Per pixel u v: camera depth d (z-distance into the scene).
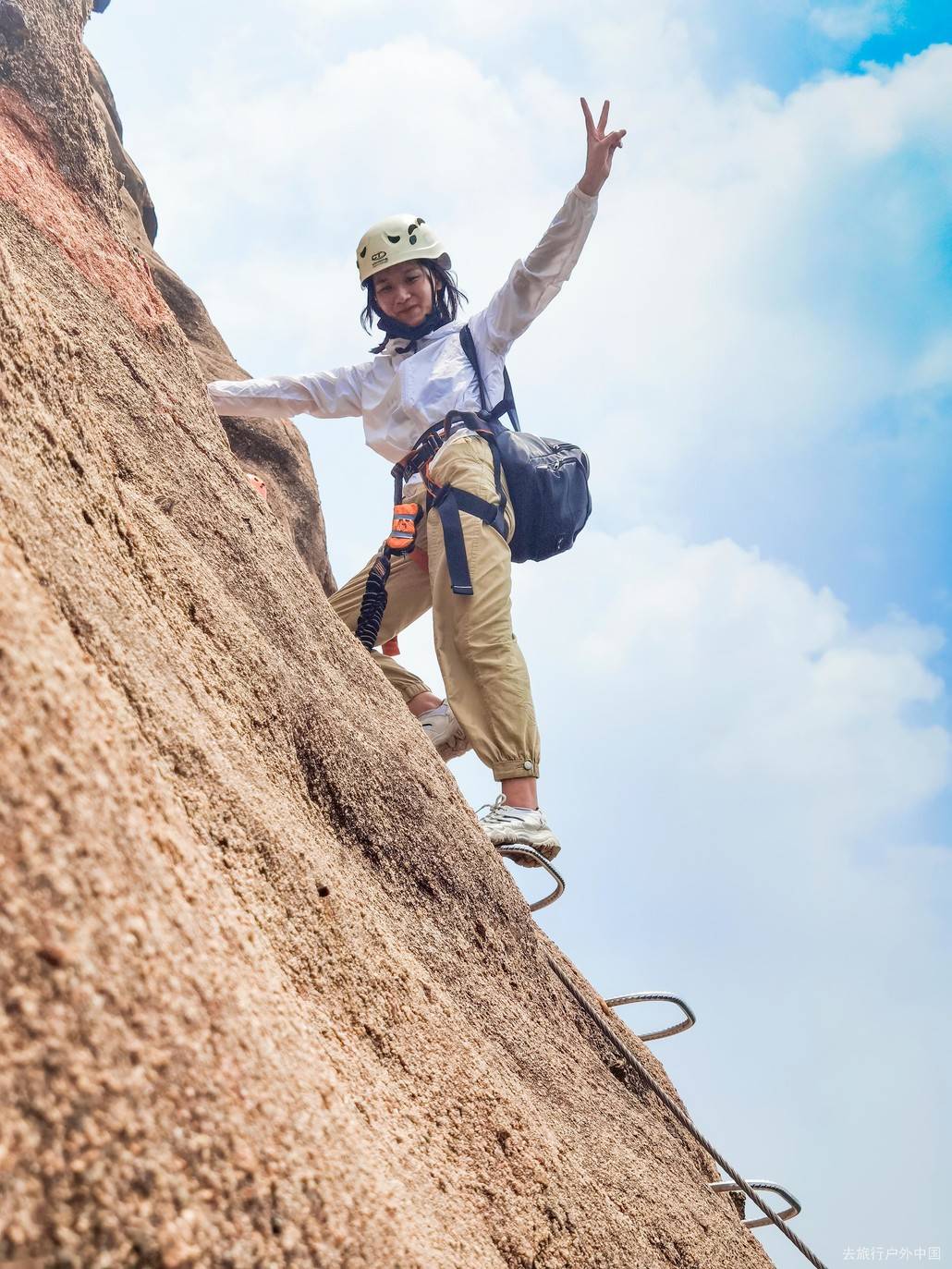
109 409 2.47
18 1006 0.96
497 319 3.98
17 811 1.06
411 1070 1.91
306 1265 1.13
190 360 3.07
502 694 3.49
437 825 2.75
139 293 3.00
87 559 1.76
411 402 3.91
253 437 5.40
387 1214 1.34
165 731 1.67
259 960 1.51
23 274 2.50
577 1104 2.57
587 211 3.77
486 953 2.69
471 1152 1.92
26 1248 0.86
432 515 3.76
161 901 1.25
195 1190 1.05
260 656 2.31
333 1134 1.35
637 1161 2.65
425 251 4.12
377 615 3.86
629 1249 2.20
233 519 2.70
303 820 2.12
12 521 1.51
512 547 3.92
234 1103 1.18
